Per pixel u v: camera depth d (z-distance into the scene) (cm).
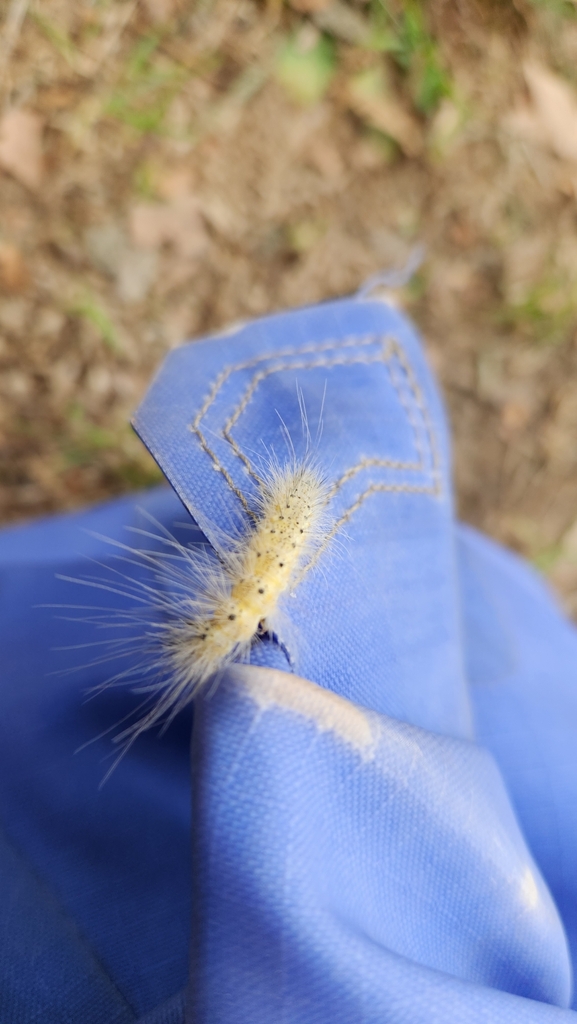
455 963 14
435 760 14
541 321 32
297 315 17
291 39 27
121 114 27
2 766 17
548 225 31
